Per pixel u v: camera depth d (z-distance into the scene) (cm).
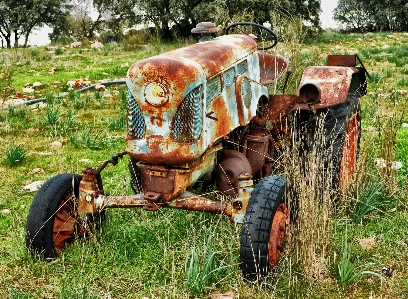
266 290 387
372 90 1140
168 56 399
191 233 464
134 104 396
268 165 516
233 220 402
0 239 490
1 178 663
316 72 562
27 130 903
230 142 469
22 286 403
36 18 4166
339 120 536
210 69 412
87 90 1286
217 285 401
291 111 529
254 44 523
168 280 410
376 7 3297
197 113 389
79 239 460
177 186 404
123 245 460
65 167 698
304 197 419
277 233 400
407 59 1633
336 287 394
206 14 2617
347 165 539
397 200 538
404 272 419
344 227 486
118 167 695
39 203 429
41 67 1653
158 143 391
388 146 562
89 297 370
